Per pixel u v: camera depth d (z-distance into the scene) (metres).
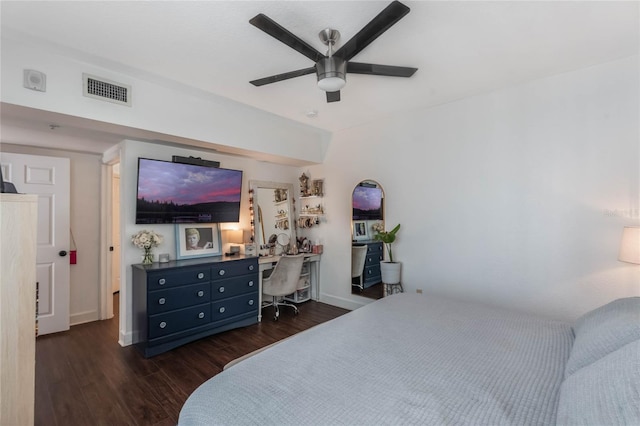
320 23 1.77
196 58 2.17
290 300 4.37
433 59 2.21
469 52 2.11
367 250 3.82
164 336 2.77
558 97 2.46
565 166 2.43
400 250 3.48
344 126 3.91
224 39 1.93
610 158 2.25
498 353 1.39
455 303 2.21
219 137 3.10
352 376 1.20
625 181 2.19
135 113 2.47
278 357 1.36
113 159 3.50
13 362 1.39
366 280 3.85
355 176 3.96
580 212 2.37
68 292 3.41
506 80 2.57
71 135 2.97
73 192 3.62
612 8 1.64
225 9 1.64
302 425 0.93
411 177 3.38
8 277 1.39
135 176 3.06
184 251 3.37
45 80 2.04
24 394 1.42
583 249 2.36
